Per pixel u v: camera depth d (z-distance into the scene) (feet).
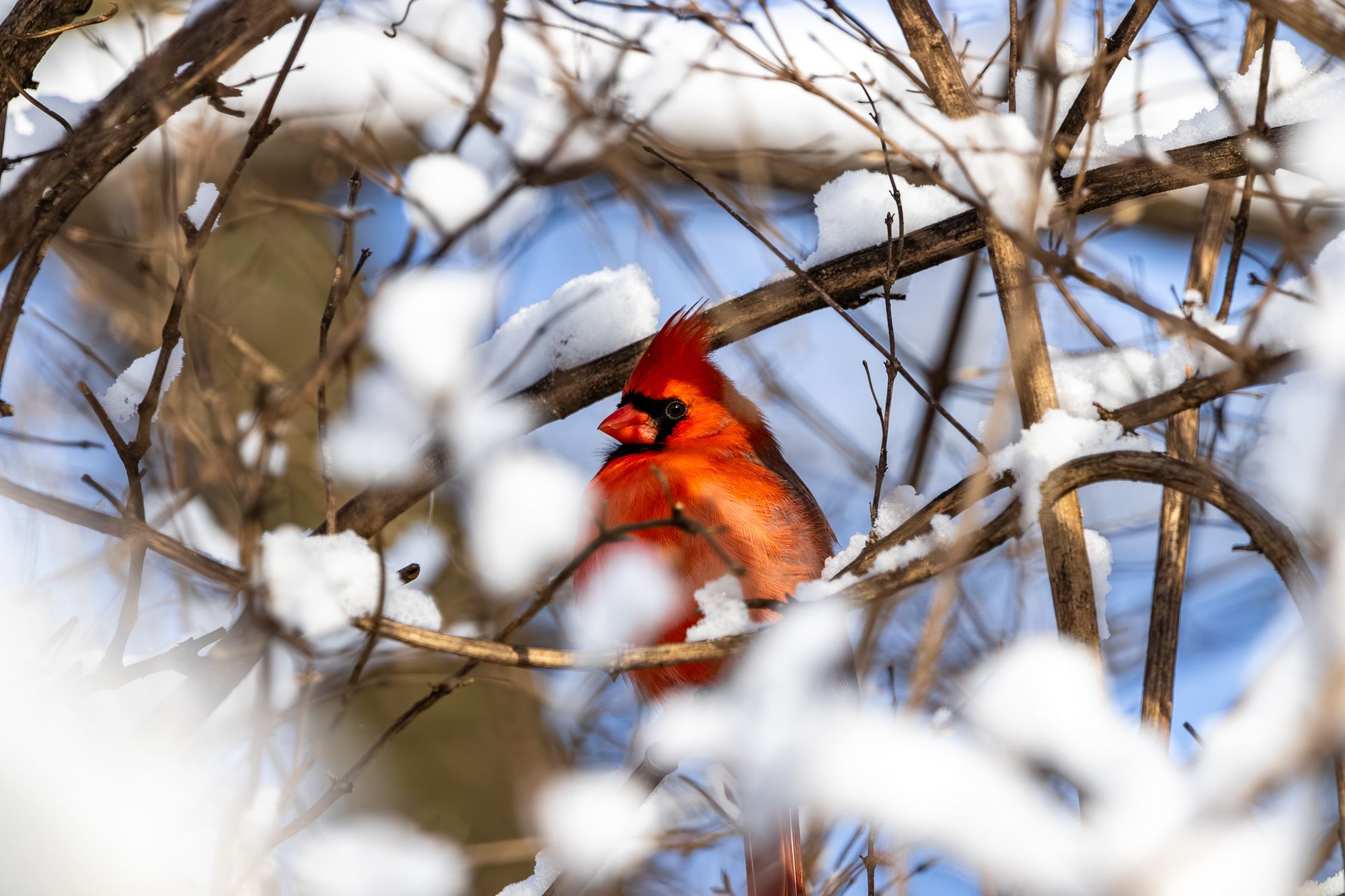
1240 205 20.84
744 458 25.36
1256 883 15.03
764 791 17.83
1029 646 16.98
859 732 17.30
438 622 18.21
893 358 19.16
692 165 26.96
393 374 23.56
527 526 26.12
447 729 34.53
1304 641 15.03
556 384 23.81
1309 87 20.35
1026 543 24.44
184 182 27.40
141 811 17.22
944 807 16.35
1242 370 17.34
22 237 19.80
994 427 18.04
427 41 24.73
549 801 22.21
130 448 17.99
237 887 16.76
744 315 23.30
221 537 25.09
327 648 20.25
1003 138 19.25
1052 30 17.71
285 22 19.77
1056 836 15.87
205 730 18.93
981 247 22.13
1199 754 17.81
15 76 19.20
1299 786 15.79
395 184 23.94
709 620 18.83
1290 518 19.70
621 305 24.32
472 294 23.07
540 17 23.71
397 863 23.61
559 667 17.22
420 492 23.12
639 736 23.67
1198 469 17.66
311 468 31.27
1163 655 20.08
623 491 23.91
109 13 19.29
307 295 34.47
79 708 17.40
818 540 25.95
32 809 16.67
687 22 23.25
